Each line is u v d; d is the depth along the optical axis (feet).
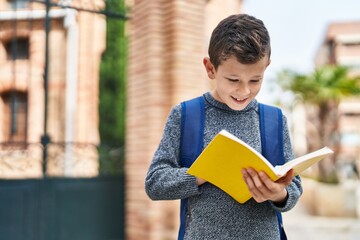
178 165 4.61
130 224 14.78
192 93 14.05
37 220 13.85
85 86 27.20
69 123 27.43
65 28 27.17
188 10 14.16
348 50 122.11
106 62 25.50
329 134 40.91
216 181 4.10
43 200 13.98
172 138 4.59
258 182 3.78
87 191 14.73
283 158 4.63
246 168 3.79
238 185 4.07
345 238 23.88
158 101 13.97
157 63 14.03
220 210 4.35
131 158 14.87
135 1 14.98
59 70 27.96
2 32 26.14
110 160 16.14
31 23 21.02
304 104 42.55
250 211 4.37
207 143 4.52
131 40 15.14
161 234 13.83
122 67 25.11
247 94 4.09
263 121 4.68
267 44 4.05
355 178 48.78
